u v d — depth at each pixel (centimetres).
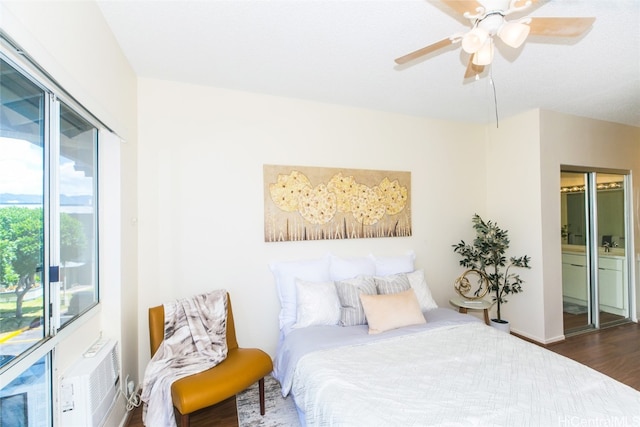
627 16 174
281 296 267
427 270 349
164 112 249
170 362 196
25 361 110
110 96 182
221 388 177
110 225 193
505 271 355
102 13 167
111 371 171
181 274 251
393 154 335
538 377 157
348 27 185
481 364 172
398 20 179
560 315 330
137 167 239
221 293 240
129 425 198
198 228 256
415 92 283
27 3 101
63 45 126
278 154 285
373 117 326
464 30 188
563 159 337
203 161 259
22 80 115
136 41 195
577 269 370
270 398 227
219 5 163
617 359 286
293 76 248
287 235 283
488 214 379
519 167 343
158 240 245
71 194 155
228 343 230
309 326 237
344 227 306
